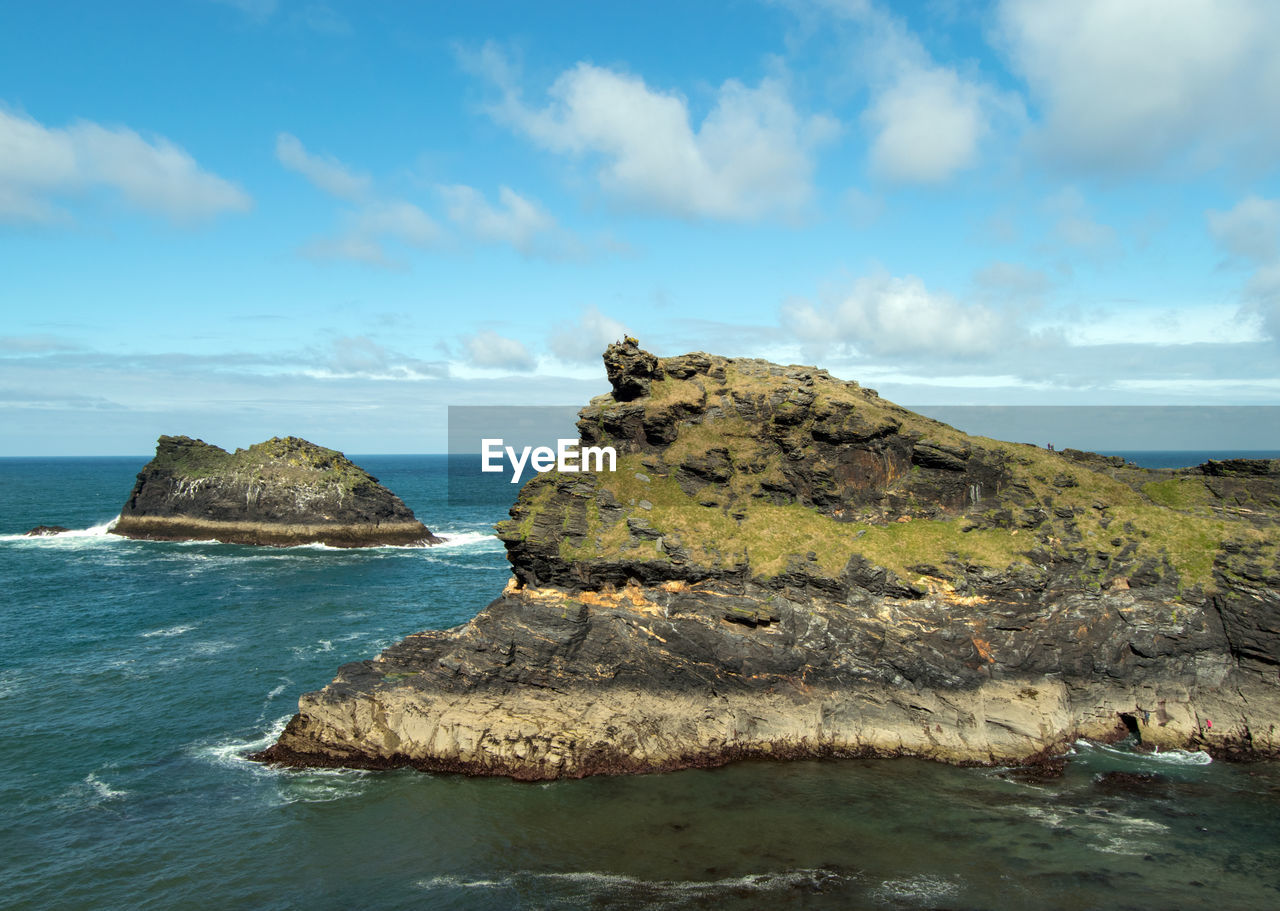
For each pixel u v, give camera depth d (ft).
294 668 193.26
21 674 186.70
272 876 108.17
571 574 159.22
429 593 283.79
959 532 167.43
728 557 160.76
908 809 124.16
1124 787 130.52
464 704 145.59
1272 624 144.25
